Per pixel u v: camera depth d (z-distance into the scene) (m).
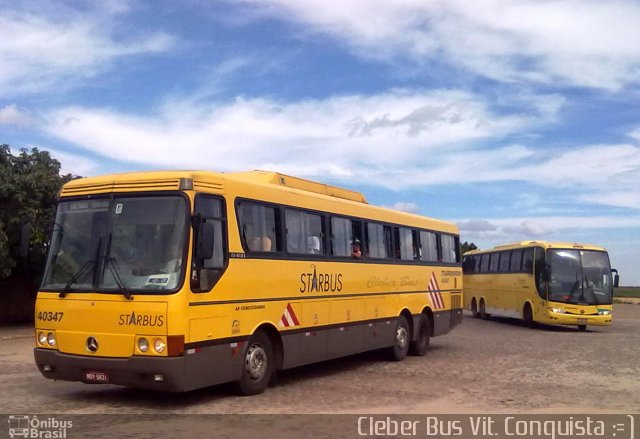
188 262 9.05
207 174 9.68
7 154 23.19
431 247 17.86
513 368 14.42
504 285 31.59
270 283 10.88
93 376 9.09
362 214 14.28
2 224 21.28
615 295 74.00
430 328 17.61
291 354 11.42
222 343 9.64
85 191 9.84
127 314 8.93
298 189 12.83
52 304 9.47
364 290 14.07
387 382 12.33
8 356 16.19
